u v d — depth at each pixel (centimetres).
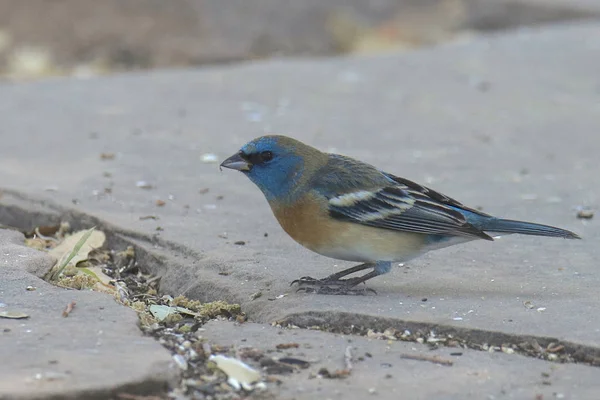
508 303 985
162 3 2703
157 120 1820
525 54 2455
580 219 1309
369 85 2147
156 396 773
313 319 947
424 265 1120
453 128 1817
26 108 1897
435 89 2119
